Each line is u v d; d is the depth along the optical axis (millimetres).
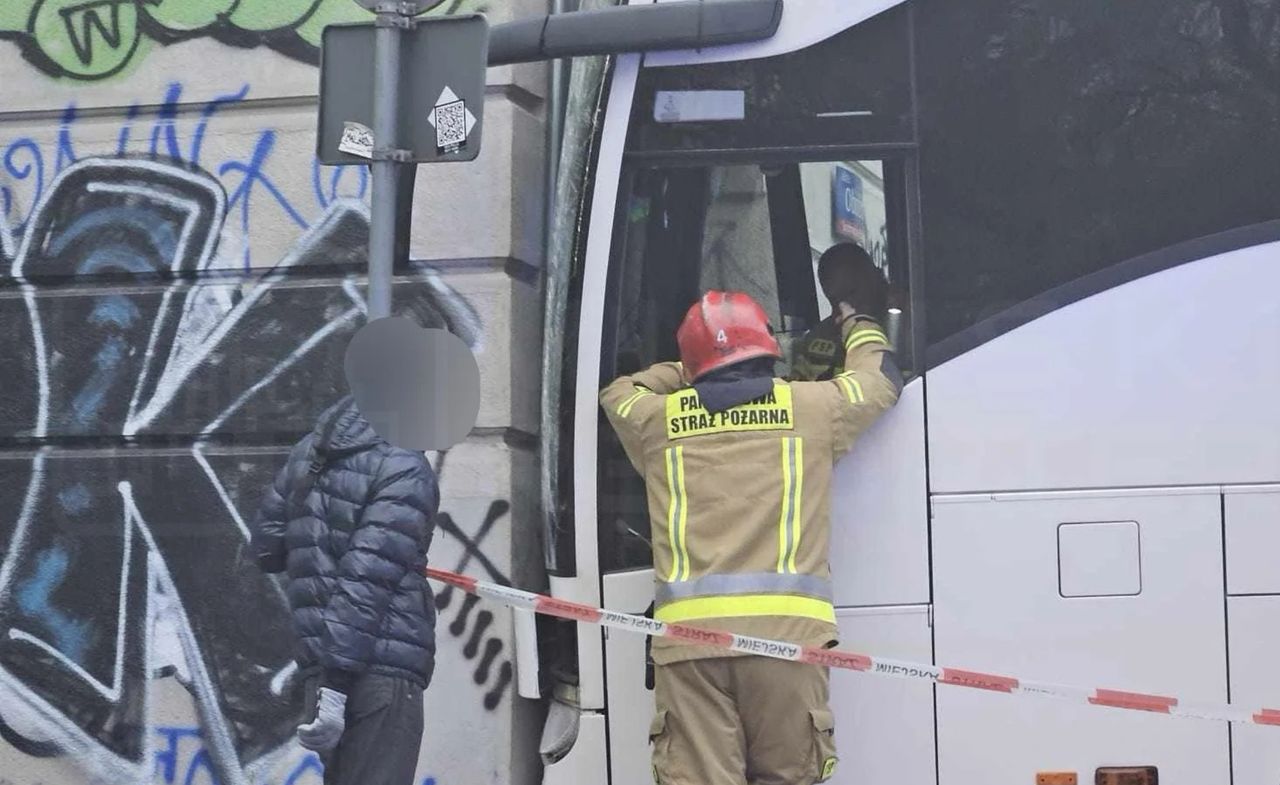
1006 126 11211
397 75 10312
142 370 13625
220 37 13648
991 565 11078
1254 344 11023
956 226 11203
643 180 11344
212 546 13422
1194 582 11008
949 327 11172
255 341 13484
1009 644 11062
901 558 11109
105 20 13812
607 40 11203
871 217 11258
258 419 13430
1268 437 10992
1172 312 11062
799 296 11289
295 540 10398
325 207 13422
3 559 13664
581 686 11344
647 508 11273
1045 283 11148
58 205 13828
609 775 11305
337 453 10398
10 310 13797
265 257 13508
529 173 13180
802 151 11273
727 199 11297
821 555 10648
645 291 11320
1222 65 11156
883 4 11266
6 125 13859
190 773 13352
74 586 13586
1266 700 10977
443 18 10305
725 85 11305
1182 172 11125
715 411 10703
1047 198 11164
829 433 10695
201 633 13398
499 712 12602
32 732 13570
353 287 13336
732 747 10531
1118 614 11016
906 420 11141
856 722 11195
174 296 13602
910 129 11234
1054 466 11062
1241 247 11070
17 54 13875
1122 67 11188
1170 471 11023
